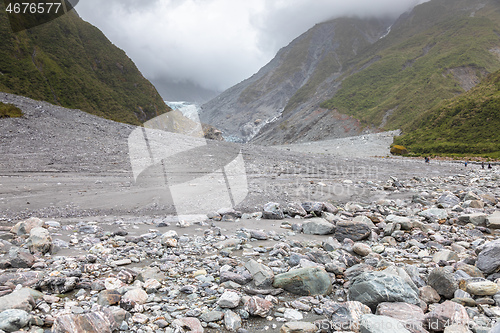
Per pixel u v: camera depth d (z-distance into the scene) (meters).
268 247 5.93
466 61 183.88
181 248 5.75
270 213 8.71
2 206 8.04
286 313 3.45
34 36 62.47
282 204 10.40
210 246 5.91
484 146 71.94
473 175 23.58
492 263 4.56
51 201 8.86
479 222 7.88
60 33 67.69
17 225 6.25
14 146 16.61
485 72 177.50
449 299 3.86
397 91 182.75
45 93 52.66
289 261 5.08
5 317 2.81
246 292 3.97
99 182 11.65
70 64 62.53
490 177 21.39
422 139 94.81
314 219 7.74
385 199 11.84
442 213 8.76
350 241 6.39
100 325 2.89
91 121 26.78
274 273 4.58
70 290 3.83
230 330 3.11
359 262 5.37
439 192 14.13
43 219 7.36
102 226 7.12
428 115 109.75
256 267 4.45
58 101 53.31
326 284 4.03
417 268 4.67
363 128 161.38
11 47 55.50
